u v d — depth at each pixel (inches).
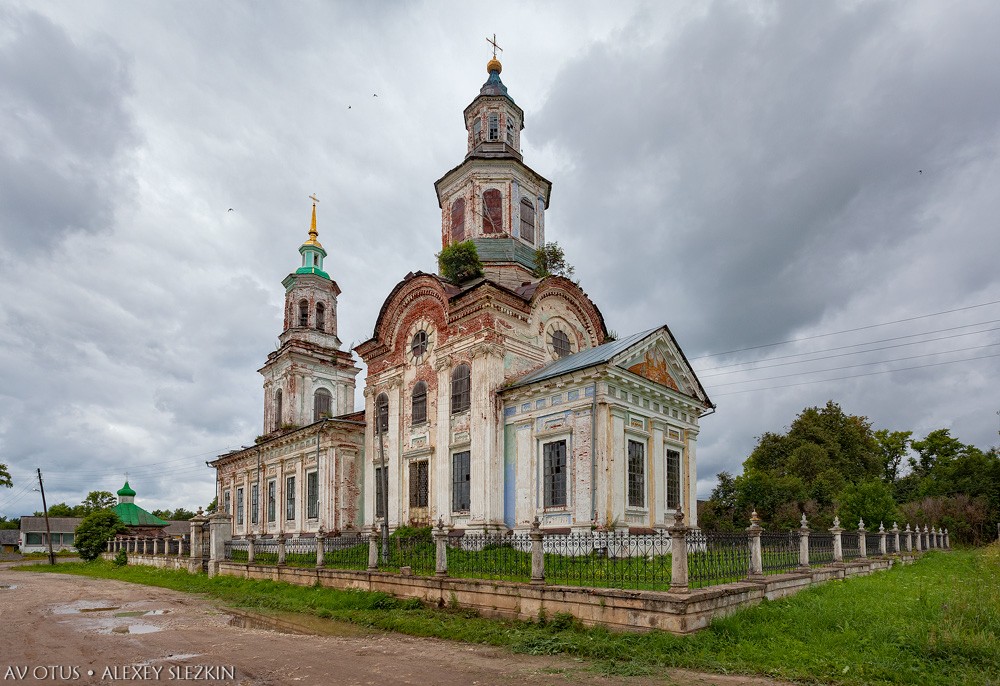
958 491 1628.9
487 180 1163.9
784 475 1737.2
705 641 381.4
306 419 1592.0
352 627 545.6
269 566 867.4
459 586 551.2
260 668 381.4
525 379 869.2
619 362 785.6
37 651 443.8
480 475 856.3
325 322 1702.8
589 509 746.2
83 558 1905.8
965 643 350.3
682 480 897.5
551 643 417.1
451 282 1090.7
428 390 994.7
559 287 1021.8
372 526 1061.1
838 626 405.7
